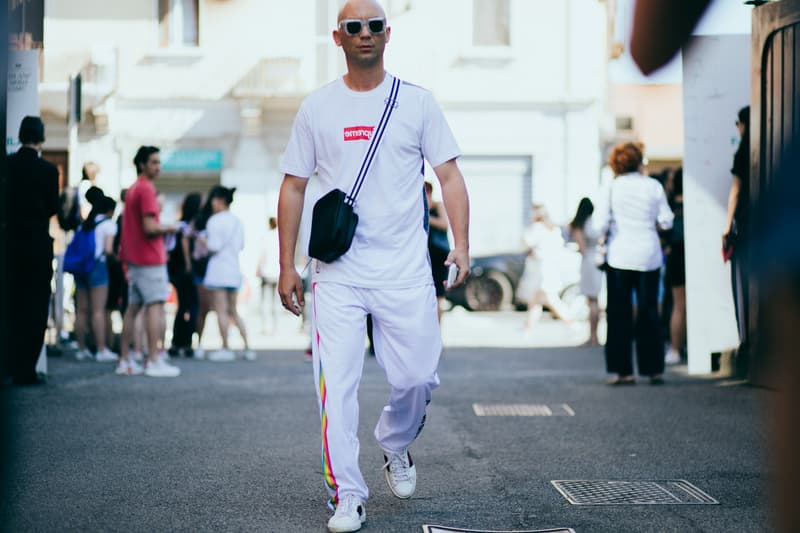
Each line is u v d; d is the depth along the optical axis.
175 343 16.20
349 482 5.12
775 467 3.16
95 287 14.47
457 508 5.60
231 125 32.66
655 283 11.63
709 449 7.58
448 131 5.39
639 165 11.52
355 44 5.18
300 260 27.66
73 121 16.05
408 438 5.70
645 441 7.94
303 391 11.17
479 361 15.23
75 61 31.73
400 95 5.29
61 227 14.11
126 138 32.25
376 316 5.32
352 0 5.27
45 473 6.52
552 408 9.82
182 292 16.11
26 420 8.76
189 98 32.50
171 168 32.59
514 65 32.66
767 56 10.04
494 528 5.14
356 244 5.26
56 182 10.76
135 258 12.67
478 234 32.78
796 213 2.92
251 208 32.66
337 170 5.29
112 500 5.74
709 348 12.73
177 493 5.94
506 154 32.78
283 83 32.19
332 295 5.25
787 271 2.95
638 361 11.73
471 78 32.69
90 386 11.41
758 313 3.09
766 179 3.02
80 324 14.75
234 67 32.50
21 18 10.86
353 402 5.23
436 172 5.39
